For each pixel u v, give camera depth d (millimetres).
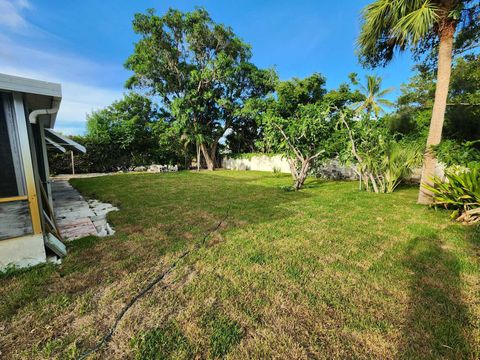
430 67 6570
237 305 1816
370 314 1699
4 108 2303
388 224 3721
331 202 5359
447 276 2170
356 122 6836
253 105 15414
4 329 1590
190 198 6145
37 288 2039
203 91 16422
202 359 1357
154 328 1590
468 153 4754
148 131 18531
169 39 15086
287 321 1645
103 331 1573
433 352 1377
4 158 2326
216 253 2732
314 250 2795
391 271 2285
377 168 6672
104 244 3023
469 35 5508
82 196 6781
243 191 7250
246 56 16969
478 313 1680
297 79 15156
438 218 3957
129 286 2082
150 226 3791
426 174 4961
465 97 6797
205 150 18109
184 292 1988
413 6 4156
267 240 3121
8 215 2361
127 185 8734
